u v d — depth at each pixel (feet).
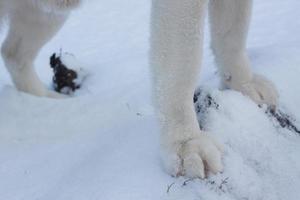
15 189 8.89
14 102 11.98
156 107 8.28
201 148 7.83
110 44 18.81
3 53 13.12
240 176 7.83
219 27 9.61
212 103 8.89
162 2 8.00
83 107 11.80
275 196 8.01
